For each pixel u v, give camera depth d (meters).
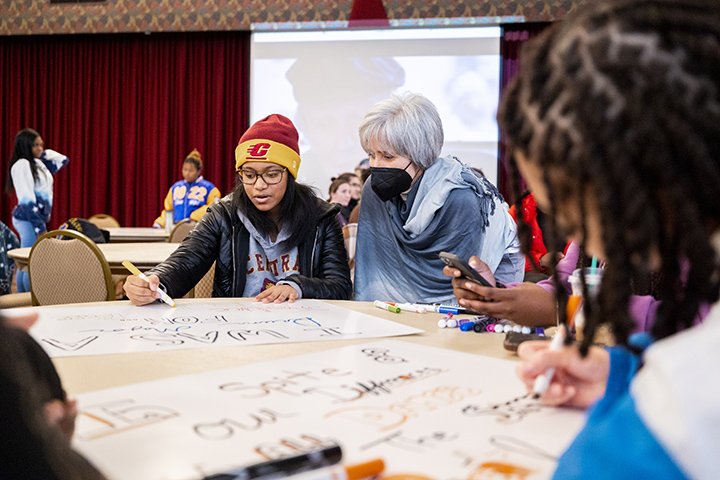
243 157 1.72
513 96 0.45
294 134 1.80
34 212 5.32
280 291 1.37
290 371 0.74
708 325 0.35
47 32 7.41
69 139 7.76
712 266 0.37
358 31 7.11
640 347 0.46
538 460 0.50
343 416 0.59
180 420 0.57
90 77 7.66
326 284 1.56
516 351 0.86
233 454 0.50
